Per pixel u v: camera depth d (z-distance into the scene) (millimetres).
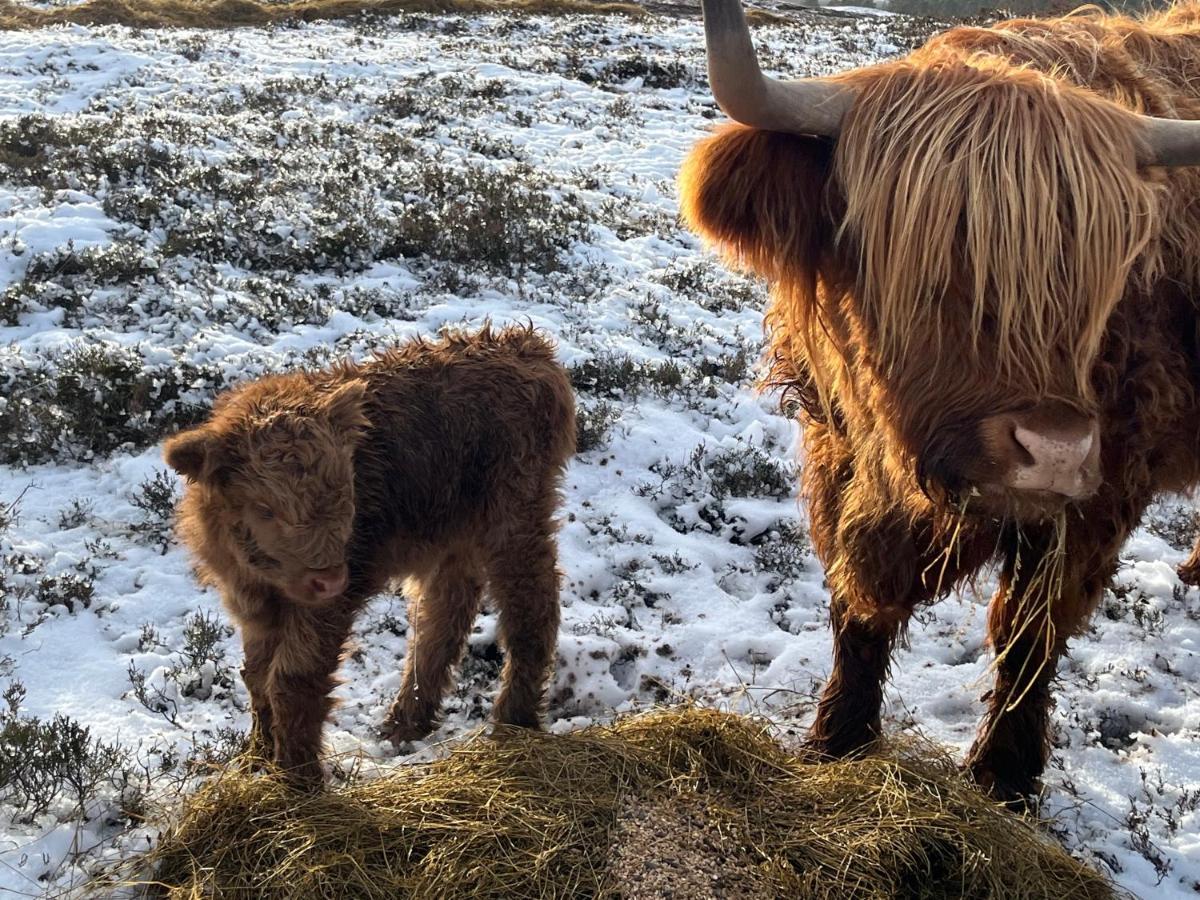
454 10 12172
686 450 2941
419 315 3619
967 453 1171
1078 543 1490
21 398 2758
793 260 1347
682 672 2113
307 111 6590
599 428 2898
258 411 1583
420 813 1577
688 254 4699
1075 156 1128
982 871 1527
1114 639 2275
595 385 3217
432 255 4199
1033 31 1619
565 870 1495
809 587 2424
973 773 1798
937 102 1190
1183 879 1670
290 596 1561
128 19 10750
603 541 2504
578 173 5805
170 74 7352
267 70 7965
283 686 1622
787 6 16875
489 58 8938
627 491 2744
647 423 3049
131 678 1899
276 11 11883
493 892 1454
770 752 1756
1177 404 1390
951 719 2035
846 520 1620
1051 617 1603
